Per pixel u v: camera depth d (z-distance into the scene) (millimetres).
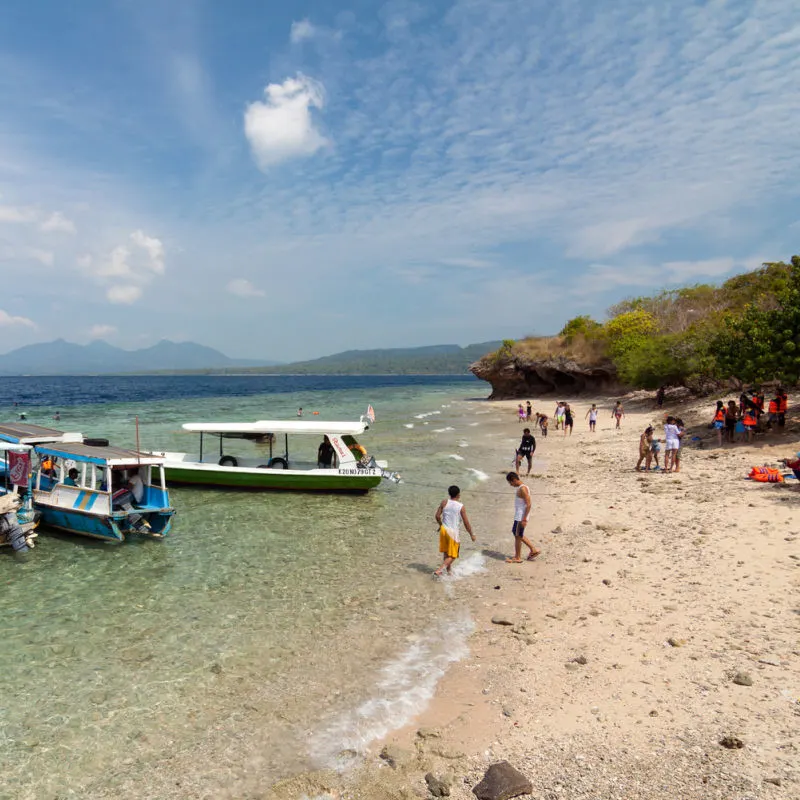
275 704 8148
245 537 16375
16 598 12078
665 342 48188
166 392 131000
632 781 5957
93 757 7094
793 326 24062
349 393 123312
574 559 13430
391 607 11367
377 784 6398
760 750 6238
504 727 7234
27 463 16594
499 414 59719
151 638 10258
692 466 22922
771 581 10844
